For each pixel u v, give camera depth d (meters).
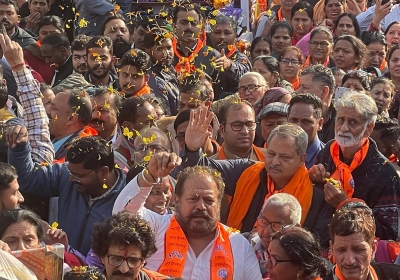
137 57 9.22
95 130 8.19
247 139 7.70
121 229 5.60
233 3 13.20
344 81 9.40
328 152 7.41
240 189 7.10
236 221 7.09
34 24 12.66
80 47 10.35
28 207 7.21
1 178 6.53
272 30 11.83
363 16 13.06
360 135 7.20
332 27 12.52
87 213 6.97
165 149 7.31
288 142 6.91
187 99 8.59
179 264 6.20
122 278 5.60
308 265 5.54
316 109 7.71
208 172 6.34
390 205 7.17
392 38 12.30
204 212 6.21
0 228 5.98
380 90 9.56
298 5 12.41
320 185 7.00
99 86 9.44
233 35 11.09
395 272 6.08
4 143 7.39
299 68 10.46
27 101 7.71
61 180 7.16
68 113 8.01
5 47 7.73
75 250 6.73
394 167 7.32
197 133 6.94
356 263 5.86
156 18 10.82
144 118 7.92
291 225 5.89
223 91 10.28
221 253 6.28
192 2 11.77
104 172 6.95
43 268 4.71
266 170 7.02
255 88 9.25
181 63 9.88
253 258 6.36
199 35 10.27
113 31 10.92
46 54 10.78
